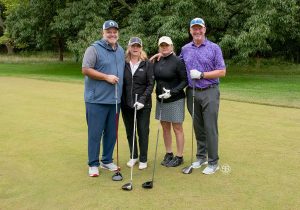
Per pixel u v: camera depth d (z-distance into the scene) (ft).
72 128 23.95
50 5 67.87
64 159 18.12
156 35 55.47
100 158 18.54
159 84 17.03
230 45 54.85
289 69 75.66
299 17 65.57
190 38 55.06
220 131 22.94
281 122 25.09
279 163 17.31
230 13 58.23
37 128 24.02
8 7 86.53
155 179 15.57
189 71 16.43
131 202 13.26
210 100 16.06
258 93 38.17
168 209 12.66
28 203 13.25
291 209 12.63
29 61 99.04
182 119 17.13
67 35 67.00
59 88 42.75
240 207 12.78
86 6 59.00
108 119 16.62
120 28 64.64
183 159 18.31
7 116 27.61
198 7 52.90
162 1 56.24
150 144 20.70
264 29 48.55
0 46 135.23
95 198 13.64
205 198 13.55
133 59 16.88
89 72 15.60
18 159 18.10
